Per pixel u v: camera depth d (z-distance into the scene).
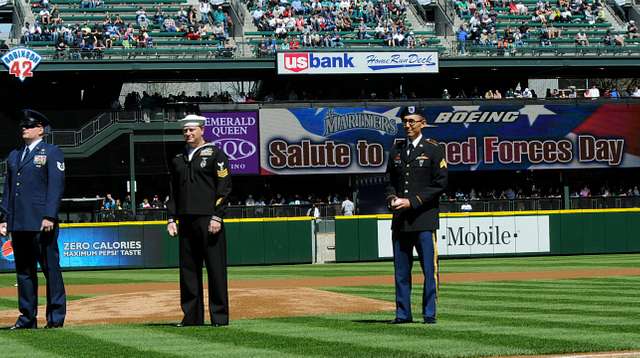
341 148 40.47
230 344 9.16
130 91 45.81
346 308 13.63
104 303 15.17
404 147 10.52
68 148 39.09
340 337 9.57
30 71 38.25
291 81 42.94
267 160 40.03
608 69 44.25
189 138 10.62
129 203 39.78
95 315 13.50
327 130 40.38
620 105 41.81
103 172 40.66
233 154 39.81
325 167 40.38
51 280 11.03
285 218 33.81
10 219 10.76
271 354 8.38
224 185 10.68
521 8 46.97
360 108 40.53
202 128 10.73
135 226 32.62
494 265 29.27
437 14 45.75
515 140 41.19
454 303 14.11
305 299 14.89
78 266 32.16
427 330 10.05
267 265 33.28
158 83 44.34
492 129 41.09
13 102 41.72
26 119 10.73
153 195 41.88
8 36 42.19
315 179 42.12
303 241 33.88
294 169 40.19
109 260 32.38
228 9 45.34
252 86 46.06
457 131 40.97
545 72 44.38
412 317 11.42
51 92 42.22
